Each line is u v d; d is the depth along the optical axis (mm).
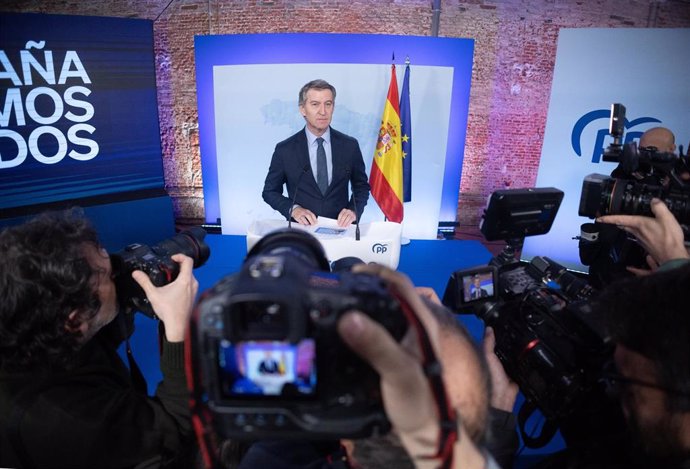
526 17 4707
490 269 1577
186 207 5438
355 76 4152
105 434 916
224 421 577
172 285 1070
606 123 3781
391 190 4004
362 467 623
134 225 4145
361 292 536
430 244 3922
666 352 604
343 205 3684
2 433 896
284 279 534
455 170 4672
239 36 4152
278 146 3607
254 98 4227
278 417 563
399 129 3912
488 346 1274
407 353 473
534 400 1179
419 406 486
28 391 904
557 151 3967
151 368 2227
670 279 643
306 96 3381
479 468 546
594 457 827
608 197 1572
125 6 4809
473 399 569
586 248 2617
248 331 542
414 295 600
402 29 4762
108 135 3863
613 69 3688
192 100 5070
